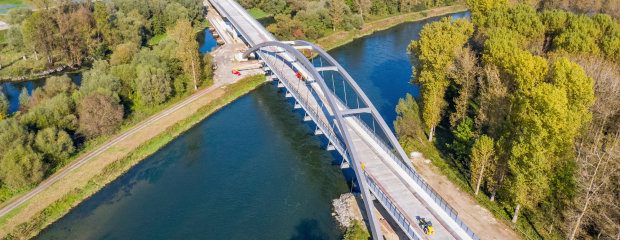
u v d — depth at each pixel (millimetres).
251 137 89750
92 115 85562
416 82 91938
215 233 61656
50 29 125625
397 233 59500
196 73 112562
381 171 67000
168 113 98625
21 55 130375
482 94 72938
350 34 165500
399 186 63250
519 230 58125
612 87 63812
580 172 51750
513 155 58719
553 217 55969
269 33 145125
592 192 51875
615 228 49969
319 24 162625
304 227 62406
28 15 135750
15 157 67875
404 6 197125
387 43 157125
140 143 85125
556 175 57000
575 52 80062
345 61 136250
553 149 55312
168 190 72250
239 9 183875
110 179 75000
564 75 60094
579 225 54406
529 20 94562
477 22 108062
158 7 167250
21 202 67062
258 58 138500
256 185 72875
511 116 66188
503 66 74562
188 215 65812
